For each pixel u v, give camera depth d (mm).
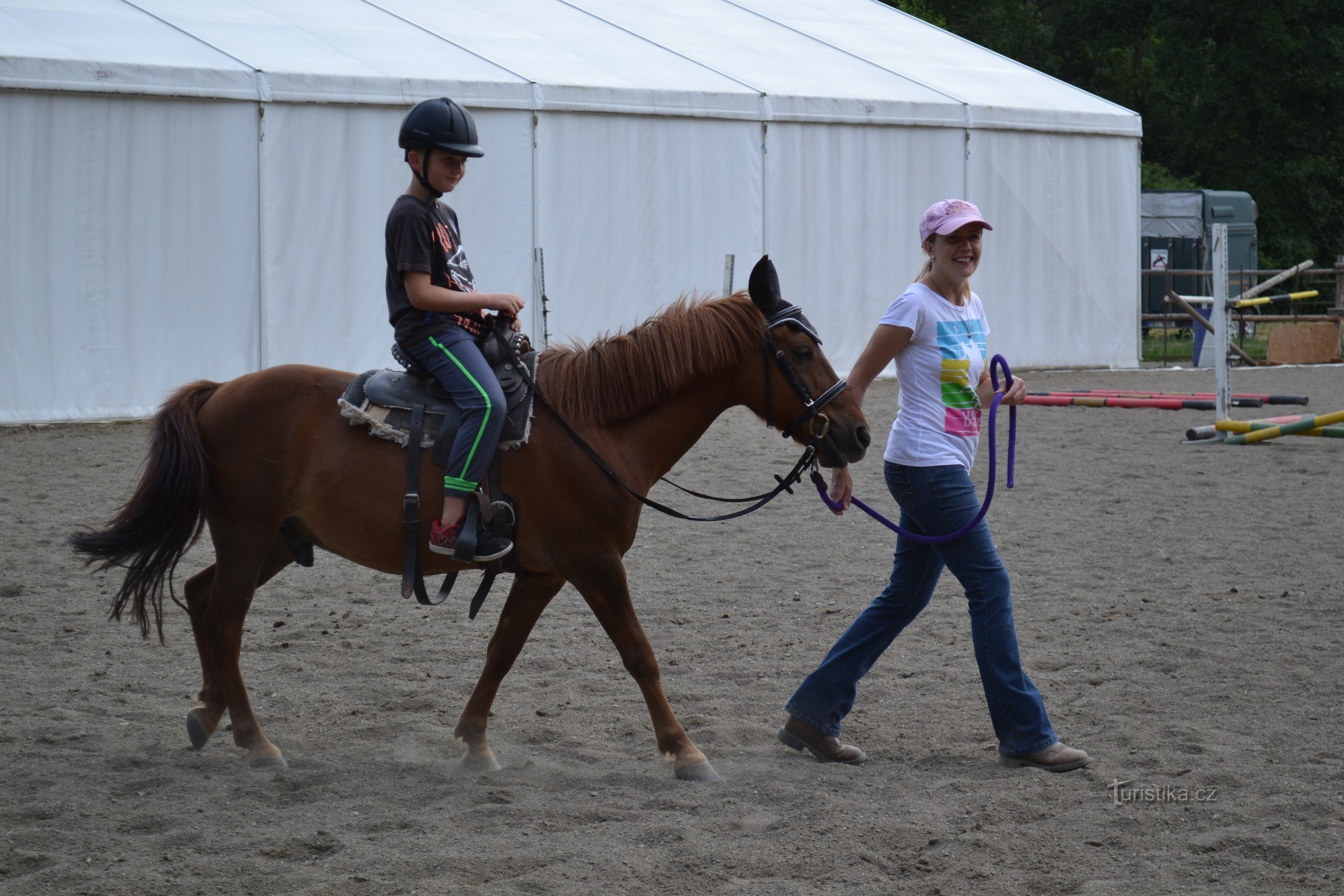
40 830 4762
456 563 5523
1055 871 4469
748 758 5727
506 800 5164
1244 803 5043
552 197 19047
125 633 7660
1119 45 53656
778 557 9867
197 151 16672
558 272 19219
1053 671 6941
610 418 5543
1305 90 48000
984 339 5707
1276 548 9867
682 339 5547
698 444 15391
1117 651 7254
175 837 4719
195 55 16984
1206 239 33562
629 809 5070
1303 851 4547
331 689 6691
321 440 5543
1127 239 24609
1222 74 47969
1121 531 10578
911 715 6273
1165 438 15945
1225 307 15609
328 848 4652
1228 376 15688
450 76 18297
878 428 16734
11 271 15586
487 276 18609
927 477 5484
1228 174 49094
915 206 22297
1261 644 7336
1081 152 23906
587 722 6207
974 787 5293
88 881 4324
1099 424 17281
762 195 20812
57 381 15961
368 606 8352
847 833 4770
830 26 27109
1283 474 13281
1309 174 48156
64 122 15789
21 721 6094
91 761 5570
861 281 21891
